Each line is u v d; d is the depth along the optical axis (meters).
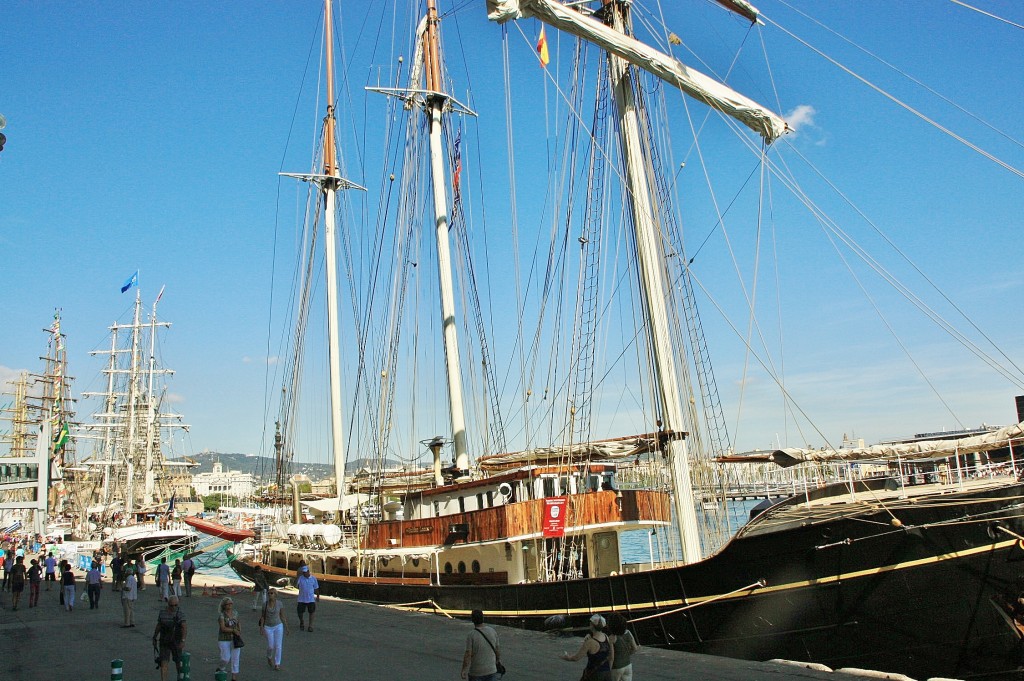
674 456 21.25
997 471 17.12
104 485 95.88
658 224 23.58
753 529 17.55
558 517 22.11
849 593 16.20
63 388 100.88
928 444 17.44
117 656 18.64
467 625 22.06
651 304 21.89
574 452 23.25
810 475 20.62
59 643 20.69
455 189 38.59
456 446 31.41
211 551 52.00
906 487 17.06
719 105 21.97
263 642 20.36
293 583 35.12
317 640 20.30
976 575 15.44
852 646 16.31
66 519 97.81
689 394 22.45
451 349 32.50
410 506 28.25
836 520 16.19
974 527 15.44
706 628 18.02
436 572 25.92
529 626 21.70
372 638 20.39
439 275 33.84
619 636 11.38
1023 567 15.36
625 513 23.23
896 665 16.06
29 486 49.59
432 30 37.97
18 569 28.55
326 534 31.02
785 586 16.86
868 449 17.75
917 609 15.73
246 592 33.47
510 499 23.25
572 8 24.39
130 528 60.12
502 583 23.53
